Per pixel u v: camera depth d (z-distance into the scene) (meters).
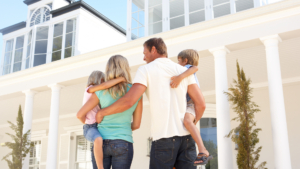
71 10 11.54
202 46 6.32
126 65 2.26
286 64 7.68
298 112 8.69
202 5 7.87
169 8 8.31
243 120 5.65
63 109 12.35
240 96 5.71
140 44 7.23
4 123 14.86
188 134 1.97
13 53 12.56
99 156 2.06
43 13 12.54
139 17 8.98
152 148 1.94
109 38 12.94
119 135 2.12
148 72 1.98
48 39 11.57
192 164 1.92
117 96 2.17
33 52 11.55
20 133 8.55
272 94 5.37
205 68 7.88
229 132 5.73
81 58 8.16
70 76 8.34
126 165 2.12
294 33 5.46
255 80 8.98
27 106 8.94
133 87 1.97
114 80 2.17
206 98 10.16
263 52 6.94
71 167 12.74
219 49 6.09
